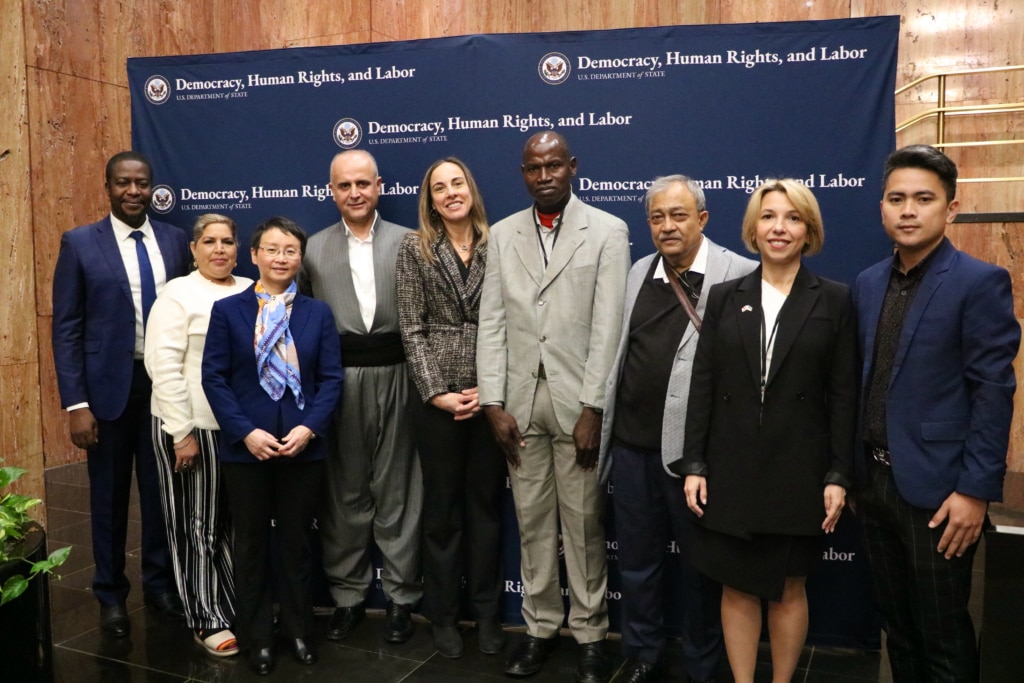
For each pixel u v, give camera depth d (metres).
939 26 6.07
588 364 2.55
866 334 2.18
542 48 2.96
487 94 3.02
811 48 2.77
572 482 2.64
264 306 2.71
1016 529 2.07
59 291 2.98
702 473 2.26
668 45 2.87
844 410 2.14
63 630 3.10
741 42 2.82
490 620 2.91
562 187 2.58
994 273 1.98
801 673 2.73
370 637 3.02
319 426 2.69
